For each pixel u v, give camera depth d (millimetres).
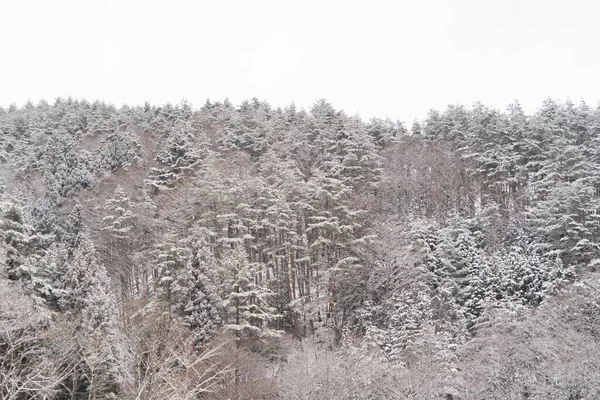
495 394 24578
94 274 28406
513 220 43625
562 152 44875
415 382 25312
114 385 20859
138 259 41594
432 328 29766
